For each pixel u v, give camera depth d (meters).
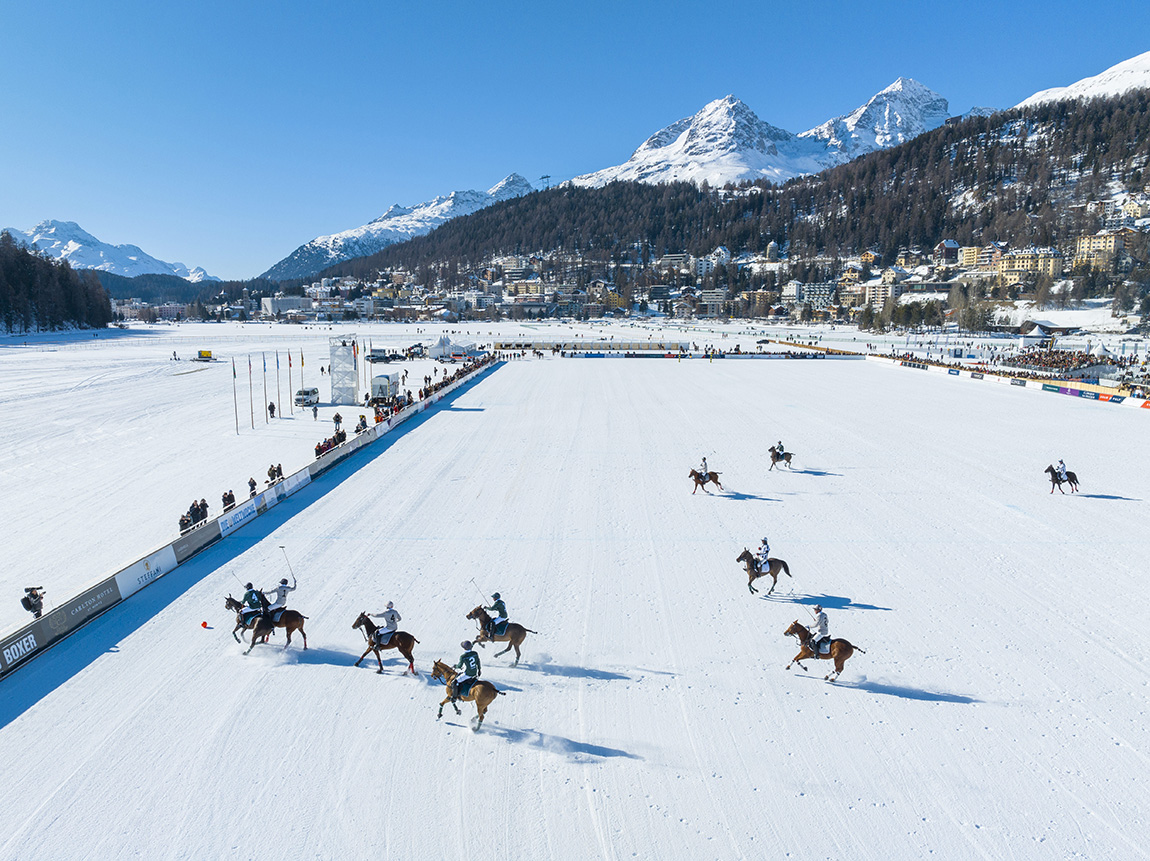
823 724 11.93
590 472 30.09
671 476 29.38
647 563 19.62
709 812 9.83
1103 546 20.61
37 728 11.90
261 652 14.70
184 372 71.88
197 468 31.22
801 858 8.94
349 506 25.30
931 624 15.68
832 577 18.53
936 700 12.62
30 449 35.09
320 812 9.88
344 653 14.66
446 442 36.66
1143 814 9.65
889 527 22.62
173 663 14.22
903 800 10.02
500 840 9.31
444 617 16.20
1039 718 12.01
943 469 30.14
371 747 11.41
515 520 23.55
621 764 10.93
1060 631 15.25
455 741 11.59
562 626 15.76
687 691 13.05
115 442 36.97
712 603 16.95
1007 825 9.48
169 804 10.02
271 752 11.25
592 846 9.19
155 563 18.66
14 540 21.70
